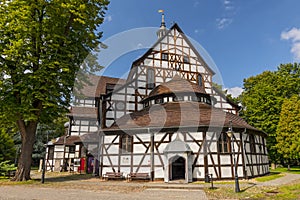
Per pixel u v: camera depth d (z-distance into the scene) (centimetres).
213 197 1024
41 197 988
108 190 1230
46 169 2927
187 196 1050
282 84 3095
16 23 1392
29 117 1405
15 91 1455
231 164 1653
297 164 3275
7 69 1449
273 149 2958
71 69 1594
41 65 1461
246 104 3269
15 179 1517
